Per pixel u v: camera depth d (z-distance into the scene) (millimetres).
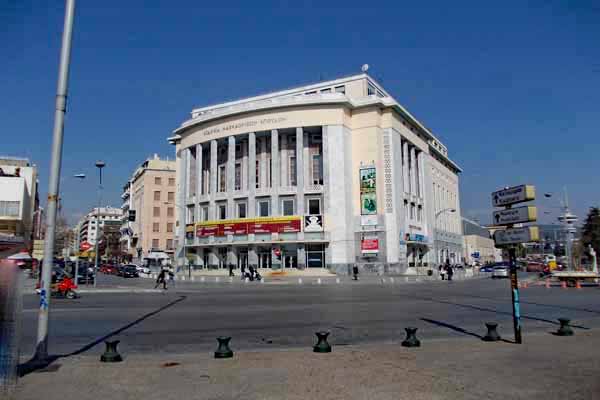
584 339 9617
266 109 55656
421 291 28031
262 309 17547
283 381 6266
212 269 57344
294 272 51656
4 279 5645
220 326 12812
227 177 58125
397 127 57562
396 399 5418
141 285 37781
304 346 9656
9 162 81250
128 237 100375
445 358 7727
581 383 6086
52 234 7770
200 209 60938
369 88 61875
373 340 10320
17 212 62969
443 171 84125
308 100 54250
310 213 54125
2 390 5488
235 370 6926
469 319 13906
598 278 32875
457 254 87625
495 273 50594
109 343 7746
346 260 51469
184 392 5766
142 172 91562
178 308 18188
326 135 54156
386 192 54312
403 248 54219
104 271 69312
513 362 7387
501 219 9586
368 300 21359
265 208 55750
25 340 10539
